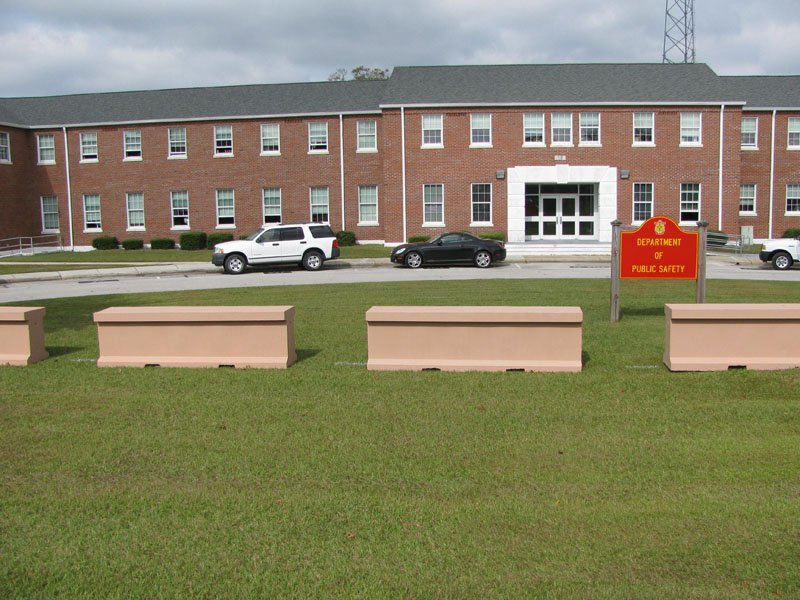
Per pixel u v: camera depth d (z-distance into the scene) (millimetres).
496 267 28547
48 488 6027
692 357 9570
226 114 39062
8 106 42812
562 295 17766
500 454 6680
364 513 5461
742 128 38219
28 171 41094
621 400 8328
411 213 36219
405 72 38688
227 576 4602
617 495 5738
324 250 29188
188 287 22500
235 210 39406
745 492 5742
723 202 35688
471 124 35719
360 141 38312
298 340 12266
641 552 4812
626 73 37562
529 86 36562
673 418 7664
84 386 9305
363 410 8070
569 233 36656
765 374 9195
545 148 35500
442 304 16438
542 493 5801
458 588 4426
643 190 35656
